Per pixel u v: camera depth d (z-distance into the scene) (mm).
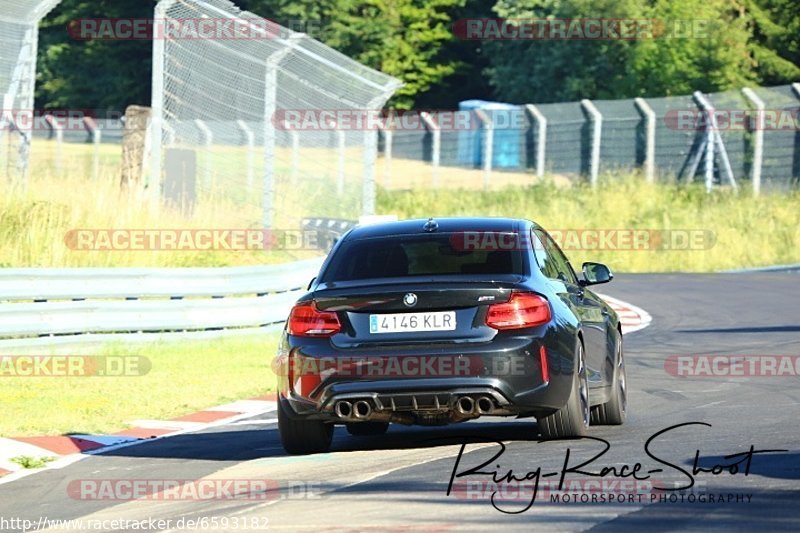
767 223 119375
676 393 43531
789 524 22734
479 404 31297
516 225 34469
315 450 33625
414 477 28672
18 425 39844
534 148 155125
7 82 80375
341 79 83250
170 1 75625
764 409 38750
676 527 22812
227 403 45000
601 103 138000
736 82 168250
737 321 68188
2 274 52812
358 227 35500
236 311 61500
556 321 31875
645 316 72500
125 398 45125
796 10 175125
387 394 31188
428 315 31391
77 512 27469
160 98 74750
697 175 138000
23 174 78562
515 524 23438
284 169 93812
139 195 73250
